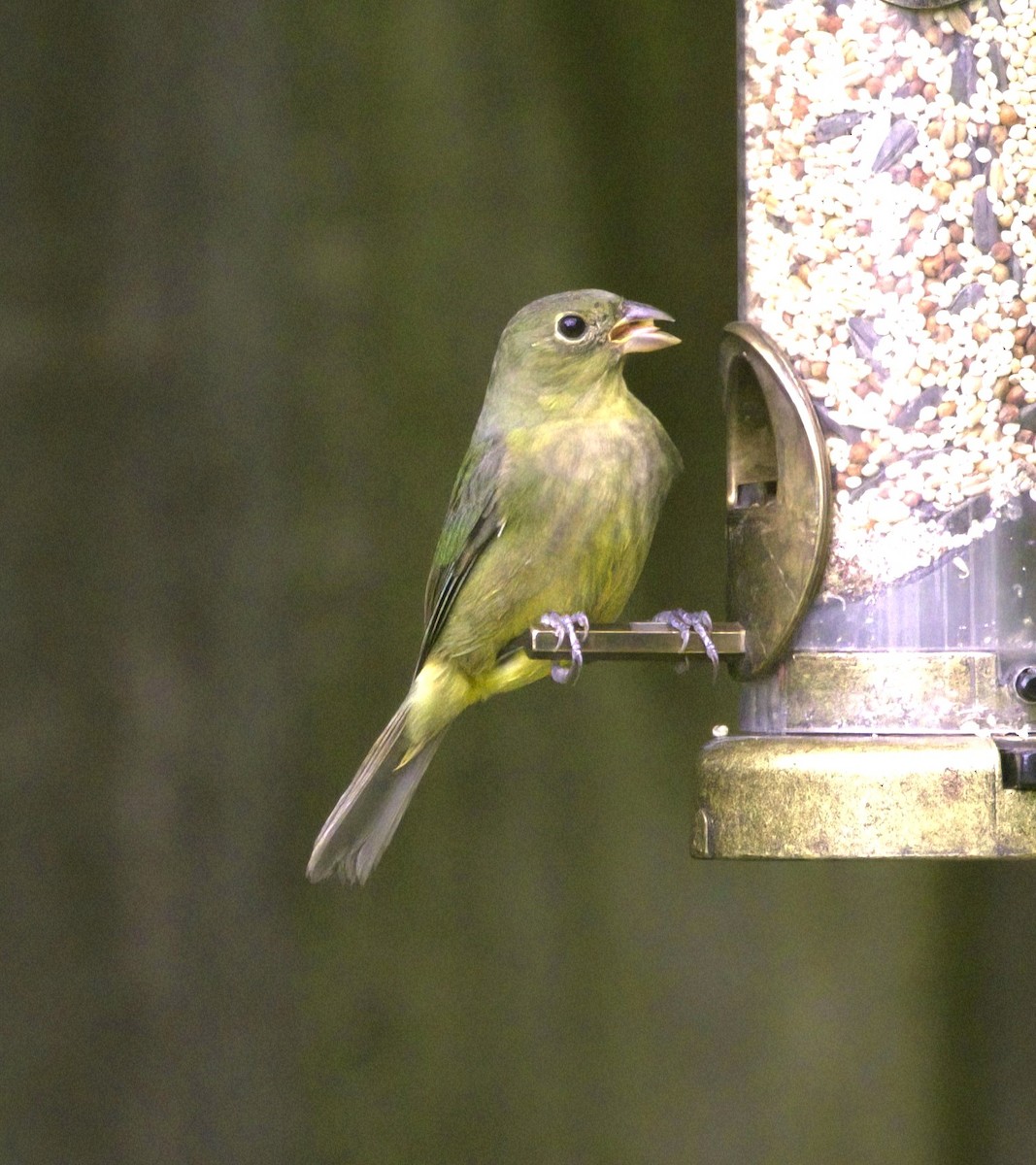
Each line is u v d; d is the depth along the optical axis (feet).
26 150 41.57
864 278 28.76
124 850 40.19
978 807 26.11
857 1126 40.83
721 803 26.94
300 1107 39.99
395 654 40.83
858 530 28.25
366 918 40.57
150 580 40.78
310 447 41.24
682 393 44.24
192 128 41.83
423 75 42.63
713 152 44.45
